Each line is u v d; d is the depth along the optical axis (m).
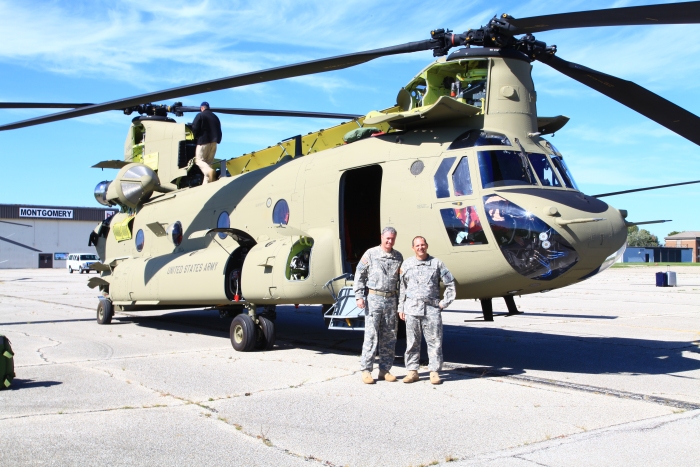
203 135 11.96
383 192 7.75
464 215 6.96
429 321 6.48
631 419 5.04
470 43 7.51
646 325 11.65
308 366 7.48
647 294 19.94
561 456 4.12
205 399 5.77
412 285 6.53
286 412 5.29
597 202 7.09
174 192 12.85
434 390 6.14
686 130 7.21
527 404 5.56
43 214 66.56
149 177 13.08
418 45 7.57
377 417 5.13
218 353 8.62
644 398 5.77
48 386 6.37
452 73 8.12
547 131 8.67
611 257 6.86
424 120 7.68
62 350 8.96
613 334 10.46
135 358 8.17
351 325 7.42
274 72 7.49
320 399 5.75
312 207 8.62
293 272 8.40
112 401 5.70
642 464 3.96
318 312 16.02
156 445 4.39
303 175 9.00
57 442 4.46
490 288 7.09
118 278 12.45
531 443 4.41
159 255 12.44
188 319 13.84
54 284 30.95
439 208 7.16
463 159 7.16
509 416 5.15
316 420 5.03
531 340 9.84
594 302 17.05
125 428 4.82
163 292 10.88
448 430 4.75
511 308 7.97
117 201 14.05
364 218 9.45
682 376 6.84
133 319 13.81
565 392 6.04
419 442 4.45
